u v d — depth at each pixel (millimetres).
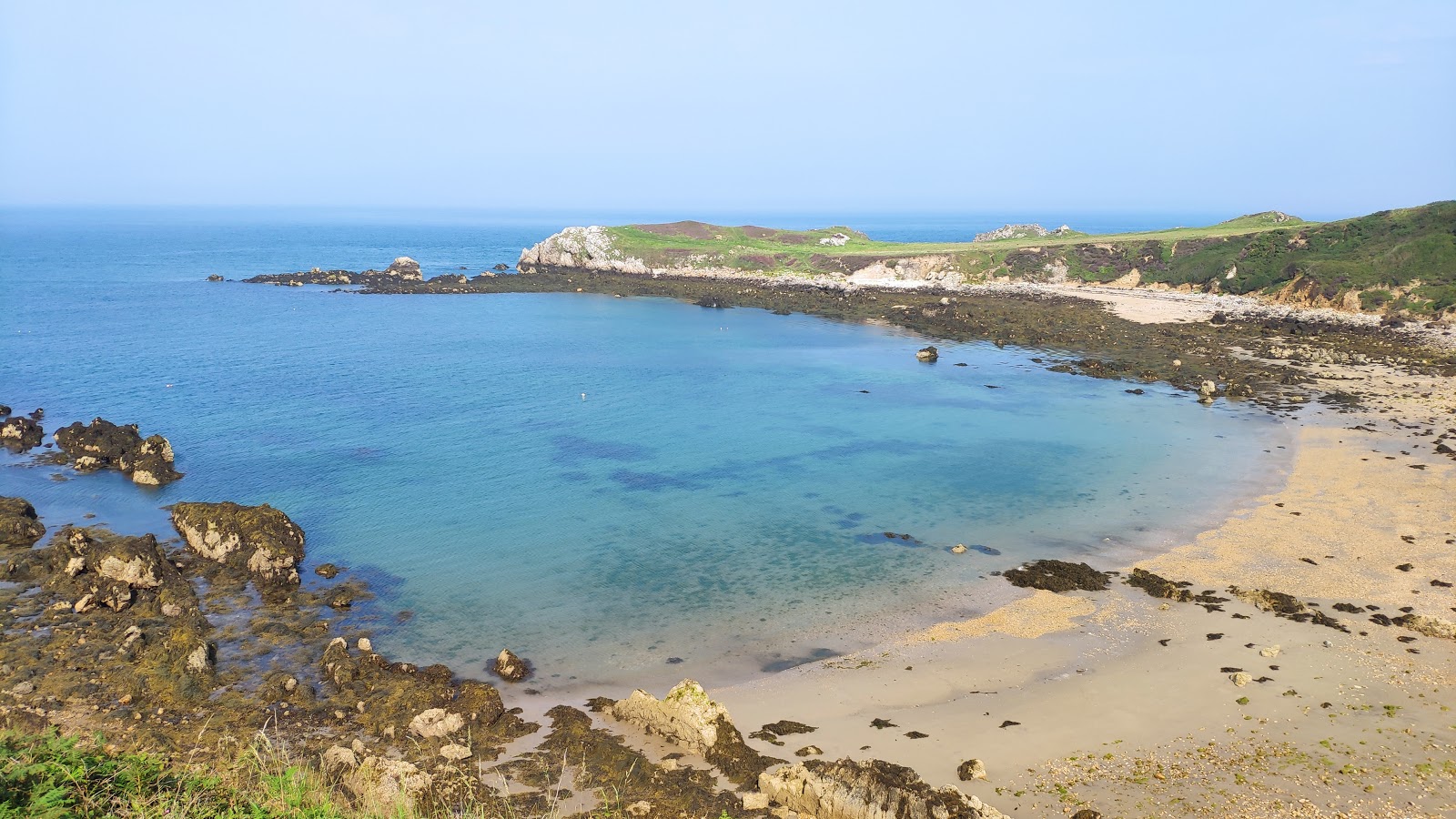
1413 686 27281
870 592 35750
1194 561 38312
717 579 36938
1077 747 24469
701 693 25094
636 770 23328
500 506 45031
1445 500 45062
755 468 52000
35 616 32281
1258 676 28219
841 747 24688
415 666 29344
